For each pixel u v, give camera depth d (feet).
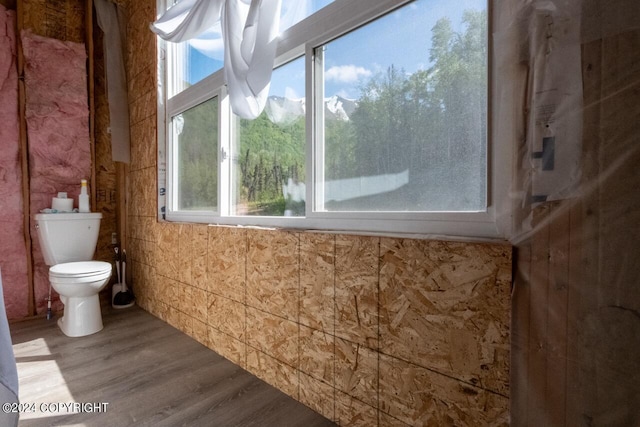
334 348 3.89
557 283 2.39
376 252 3.47
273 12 4.40
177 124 7.55
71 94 8.06
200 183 6.89
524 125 2.57
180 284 6.73
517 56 2.60
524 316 2.55
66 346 5.92
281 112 5.22
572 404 2.33
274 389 4.61
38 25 7.80
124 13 8.89
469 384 2.85
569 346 2.34
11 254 7.34
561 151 2.36
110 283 8.80
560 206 2.37
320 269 4.02
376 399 3.50
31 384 4.62
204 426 3.80
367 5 3.81
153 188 7.72
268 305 4.74
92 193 8.40
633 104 2.06
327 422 3.90
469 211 3.10
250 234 5.01
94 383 4.68
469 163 3.14
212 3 5.47
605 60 2.16
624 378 2.13
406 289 3.23
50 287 7.74
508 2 2.67
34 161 7.59
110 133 8.81
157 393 4.47
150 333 6.59
